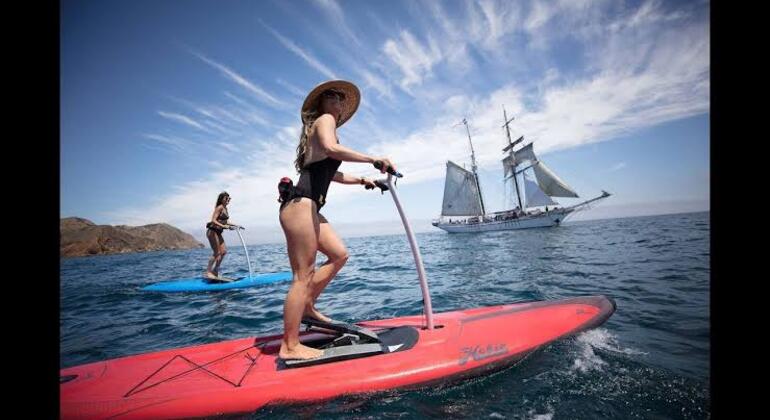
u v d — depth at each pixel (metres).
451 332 3.01
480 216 48.59
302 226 2.42
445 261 12.59
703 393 2.28
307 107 2.72
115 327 5.33
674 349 3.02
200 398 2.27
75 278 15.17
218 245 9.41
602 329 3.30
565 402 2.23
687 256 9.30
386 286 7.79
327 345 2.81
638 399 2.23
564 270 8.28
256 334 4.57
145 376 2.56
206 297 7.55
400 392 2.39
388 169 2.74
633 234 20.84
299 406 2.28
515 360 2.74
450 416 2.15
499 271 8.99
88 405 2.22
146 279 12.92
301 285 2.53
